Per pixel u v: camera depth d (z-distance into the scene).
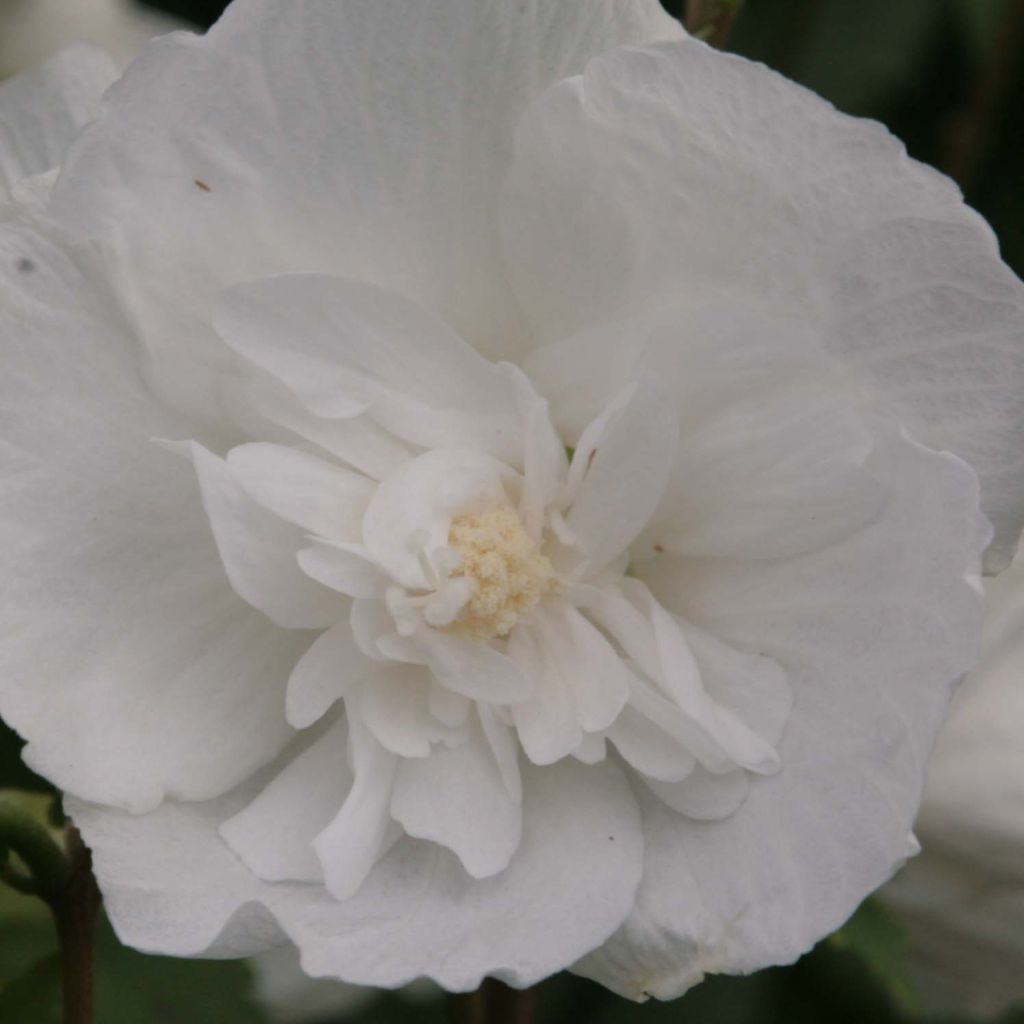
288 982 0.48
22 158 0.40
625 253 0.36
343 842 0.36
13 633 0.36
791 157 0.35
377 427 0.37
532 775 0.37
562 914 0.36
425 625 0.36
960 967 0.46
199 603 0.37
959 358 0.36
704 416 0.37
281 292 0.36
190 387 0.37
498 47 0.36
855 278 0.36
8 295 0.36
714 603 0.37
